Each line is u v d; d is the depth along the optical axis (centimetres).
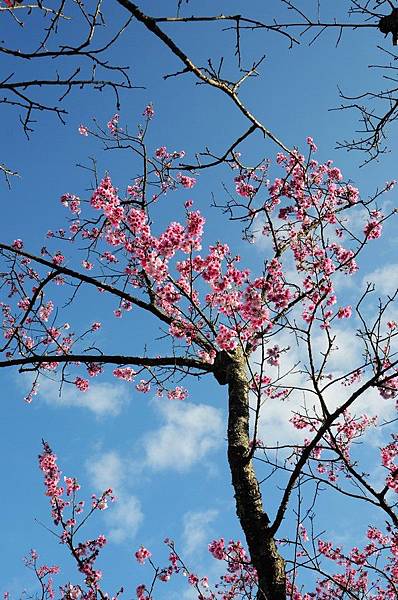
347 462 472
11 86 280
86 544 777
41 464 823
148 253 630
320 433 452
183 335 659
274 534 467
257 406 487
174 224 615
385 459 641
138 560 820
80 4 286
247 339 604
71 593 759
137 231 653
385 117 504
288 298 591
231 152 411
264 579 446
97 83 288
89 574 739
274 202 799
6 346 615
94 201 674
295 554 429
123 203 756
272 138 395
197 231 609
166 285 620
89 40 271
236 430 545
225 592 741
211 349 665
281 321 540
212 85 349
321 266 615
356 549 773
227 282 589
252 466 516
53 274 605
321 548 799
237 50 347
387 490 466
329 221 769
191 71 335
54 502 804
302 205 772
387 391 609
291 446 486
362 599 523
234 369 616
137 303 659
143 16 297
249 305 554
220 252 659
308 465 479
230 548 721
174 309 697
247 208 646
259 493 492
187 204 673
